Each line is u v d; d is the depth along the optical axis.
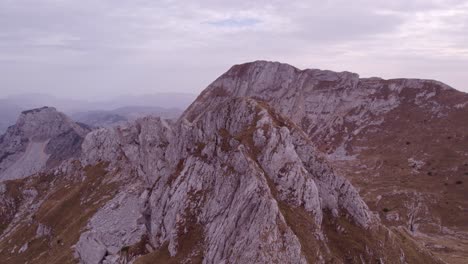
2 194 176.88
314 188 74.69
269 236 61.88
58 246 114.88
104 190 136.50
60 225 129.75
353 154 188.88
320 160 81.31
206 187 79.75
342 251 70.44
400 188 147.50
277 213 64.56
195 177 83.31
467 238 114.38
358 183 157.50
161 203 88.38
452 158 161.38
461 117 186.00
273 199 65.88
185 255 70.81
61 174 177.00
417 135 185.75
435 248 107.56
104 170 151.38
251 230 63.69
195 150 90.50
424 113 198.62
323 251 66.88
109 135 163.75
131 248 90.56
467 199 134.88
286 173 75.00
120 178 140.00
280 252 60.97
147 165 122.50
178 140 99.00
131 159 143.50
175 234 75.38
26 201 172.38
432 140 178.38
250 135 80.19
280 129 80.25
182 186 84.62
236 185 72.81
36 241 130.75
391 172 163.38
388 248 72.94
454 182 146.00
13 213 169.88
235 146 79.31
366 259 69.94
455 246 108.06
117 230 101.62
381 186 152.00
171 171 94.38
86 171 159.50
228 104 90.69
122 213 110.94
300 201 72.81
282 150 77.25
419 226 124.50
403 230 100.38
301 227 68.12
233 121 87.00
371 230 75.00
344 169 173.75
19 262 123.00
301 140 83.56
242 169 73.25
